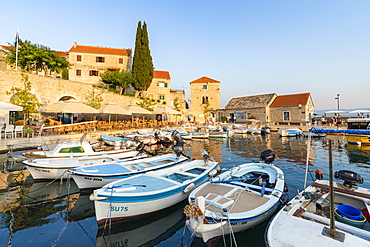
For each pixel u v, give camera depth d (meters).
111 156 9.98
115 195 4.97
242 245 4.44
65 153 9.37
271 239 3.41
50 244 4.38
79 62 33.19
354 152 14.47
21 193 7.09
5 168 9.90
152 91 41.38
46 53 22.91
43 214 5.69
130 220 5.38
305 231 3.57
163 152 14.89
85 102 24.02
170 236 4.83
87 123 18.00
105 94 26.58
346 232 3.67
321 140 21.28
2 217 5.49
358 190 5.32
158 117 36.66
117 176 7.04
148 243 4.54
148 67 35.72
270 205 4.91
